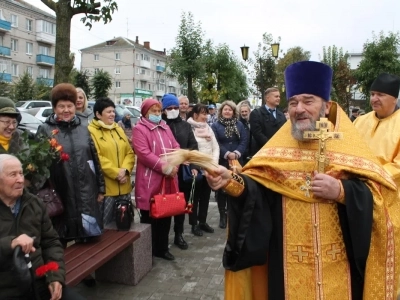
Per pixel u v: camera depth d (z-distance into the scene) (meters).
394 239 2.03
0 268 2.39
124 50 58.69
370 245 2.01
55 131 3.41
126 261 4.00
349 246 2.05
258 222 2.08
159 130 4.44
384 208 2.01
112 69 59.38
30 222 2.62
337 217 2.03
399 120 3.12
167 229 4.67
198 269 4.41
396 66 23.86
